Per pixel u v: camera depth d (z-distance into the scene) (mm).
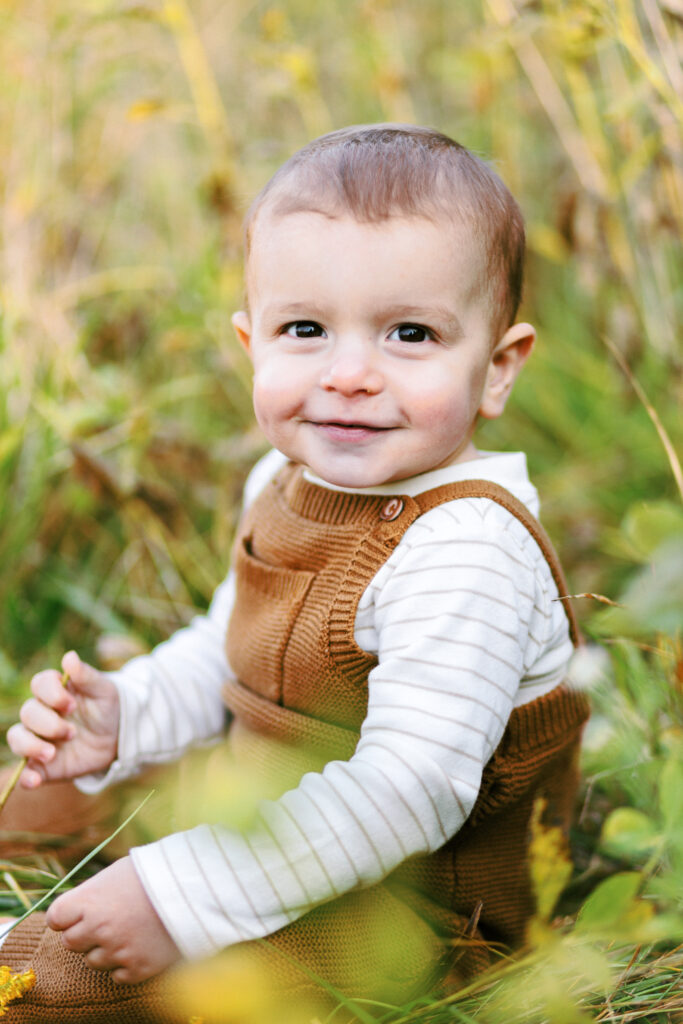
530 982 1152
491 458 1331
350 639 1233
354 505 1301
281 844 1104
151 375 2590
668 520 1239
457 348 1223
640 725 1521
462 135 2803
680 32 1892
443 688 1157
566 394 2615
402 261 1180
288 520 1358
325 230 1195
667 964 1181
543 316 2795
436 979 1230
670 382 2305
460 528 1220
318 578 1290
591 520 2289
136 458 2166
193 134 2801
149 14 2229
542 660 1292
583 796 1576
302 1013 1144
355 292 1183
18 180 2516
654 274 2297
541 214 2812
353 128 1335
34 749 1384
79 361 2314
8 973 1152
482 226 1233
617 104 1945
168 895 1096
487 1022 1130
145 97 2324
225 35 2947
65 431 2076
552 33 2166
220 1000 1117
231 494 2180
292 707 1312
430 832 1133
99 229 2699
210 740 1534
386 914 1208
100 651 1964
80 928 1099
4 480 2094
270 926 1113
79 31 2396
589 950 1020
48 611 2154
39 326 2295
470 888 1283
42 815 1552
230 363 2283
